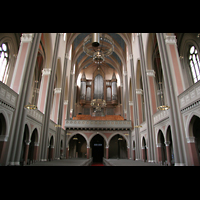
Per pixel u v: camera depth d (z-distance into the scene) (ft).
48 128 53.72
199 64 51.72
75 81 115.14
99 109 91.25
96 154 102.78
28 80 37.65
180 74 37.76
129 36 81.66
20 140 33.91
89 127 81.00
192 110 31.42
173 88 37.55
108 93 124.26
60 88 71.77
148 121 54.19
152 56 61.26
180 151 33.83
